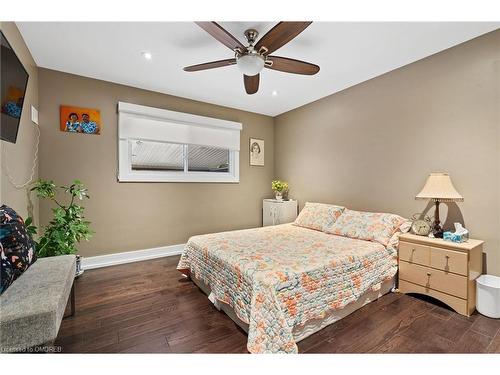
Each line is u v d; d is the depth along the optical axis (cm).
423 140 251
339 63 258
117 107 314
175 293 230
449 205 233
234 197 422
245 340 161
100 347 152
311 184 391
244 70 194
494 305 184
